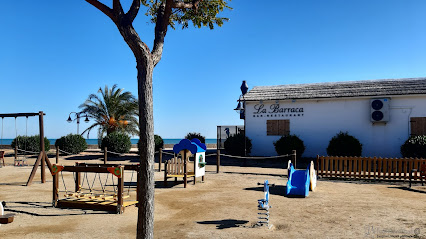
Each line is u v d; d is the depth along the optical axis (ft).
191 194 37.47
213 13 22.39
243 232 22.56
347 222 24.98
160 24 17.53
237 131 99.40
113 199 32.55
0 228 23.84
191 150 43.86
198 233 22.38
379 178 47.75
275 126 82.69
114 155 91.04
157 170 61.36
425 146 61.82
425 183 45.16
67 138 96.27
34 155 95.86
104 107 114.32
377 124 73.97
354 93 75.72
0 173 57.98
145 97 15.78
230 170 60.90
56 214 28.19
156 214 27.94
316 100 79.25
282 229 23.31
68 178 50.72
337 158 50.19
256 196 36.01
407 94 70.44
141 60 15.99
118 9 16.62
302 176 37.40
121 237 21.70
